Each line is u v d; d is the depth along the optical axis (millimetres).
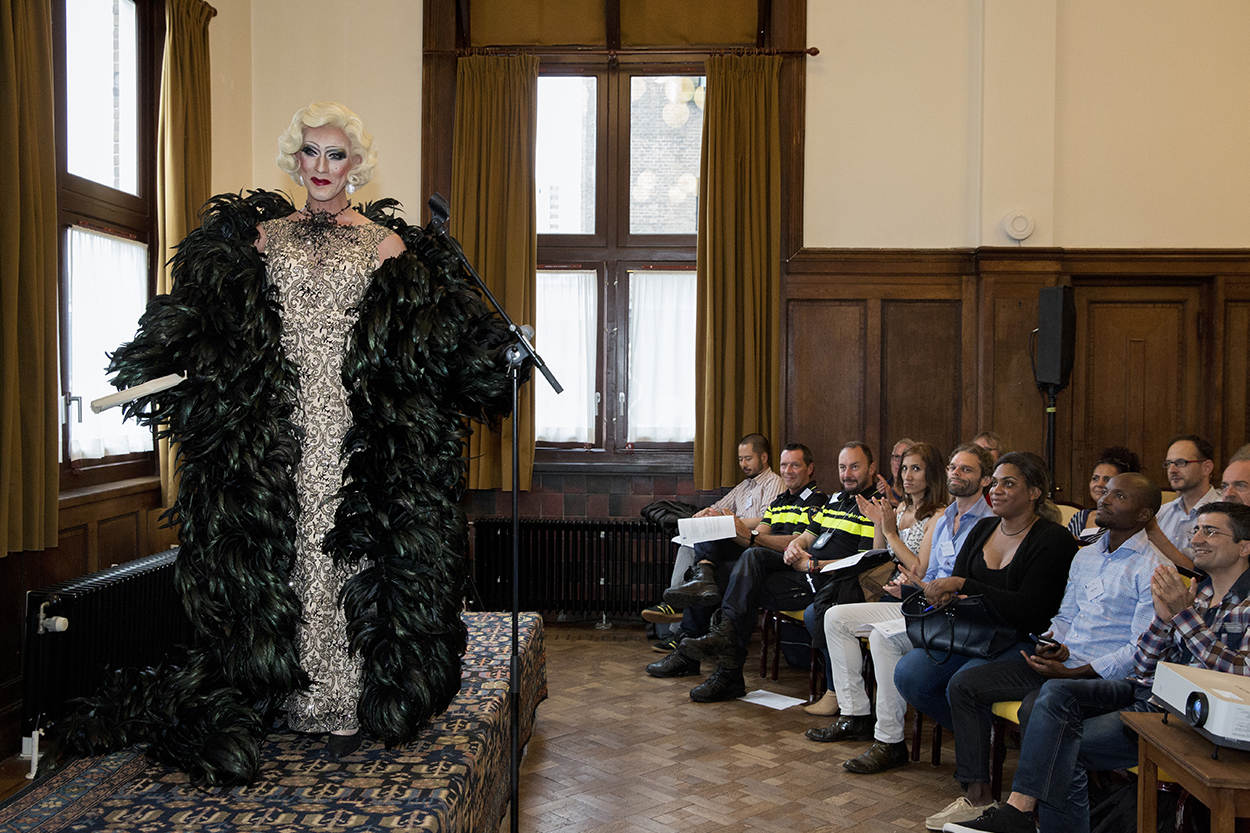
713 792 3656
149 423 2465
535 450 6855
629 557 6613
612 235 6863
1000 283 6562
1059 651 3156
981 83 6559
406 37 6695
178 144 5230
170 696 2467
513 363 2570
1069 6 6676
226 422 2363
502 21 6793
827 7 6676
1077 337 6793
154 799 2301
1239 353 6660
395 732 2439
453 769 2459
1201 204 6664
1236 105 6668
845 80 6688
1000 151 6551
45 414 4047
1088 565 3348
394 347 2453
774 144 6590
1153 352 6777
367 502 2434
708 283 6539
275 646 2416
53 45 4465
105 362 4883
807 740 4262
